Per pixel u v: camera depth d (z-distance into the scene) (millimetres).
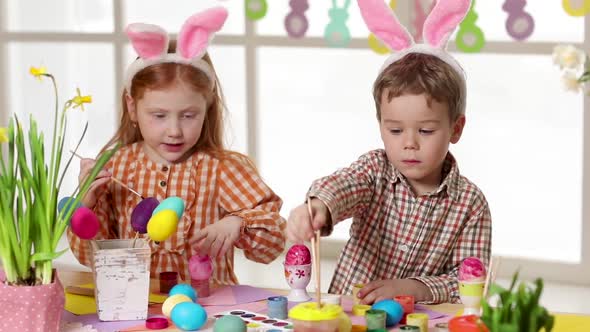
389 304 1271
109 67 3865
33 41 3932
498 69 3363
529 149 3375
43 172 1229
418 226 1590
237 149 3758
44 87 3949
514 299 991
